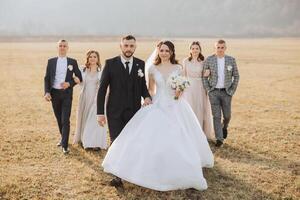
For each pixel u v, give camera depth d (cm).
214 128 891
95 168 729
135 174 579
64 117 818
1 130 1024
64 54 830
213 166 744
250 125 1117
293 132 1031
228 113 899
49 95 804
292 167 751
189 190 622
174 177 572
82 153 825
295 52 5331
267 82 2183
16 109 1335
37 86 1952
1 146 869
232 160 789
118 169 597
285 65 3278
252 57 4291
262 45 8244
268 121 1173
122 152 604
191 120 686
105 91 631
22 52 5050
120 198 592
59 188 629
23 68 2900
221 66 880
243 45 8288
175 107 649
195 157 595
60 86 817
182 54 4350
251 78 2372
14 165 741
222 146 893
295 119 1205
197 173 584
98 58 875
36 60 3678
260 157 813
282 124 1130
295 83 2144
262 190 632
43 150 843
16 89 1839
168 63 676
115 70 630
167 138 589
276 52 5322
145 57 3725
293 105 1464
